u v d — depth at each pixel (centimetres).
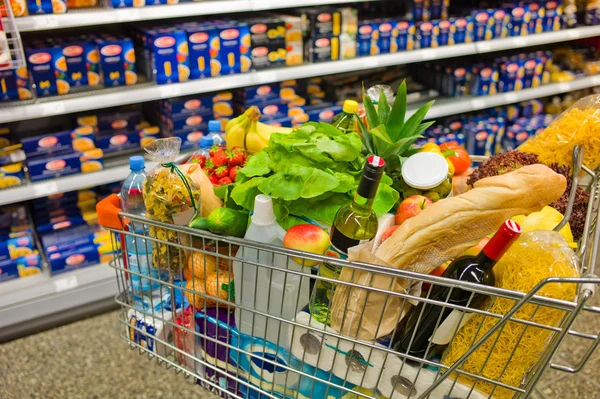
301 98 284
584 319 239
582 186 125
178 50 233
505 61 331
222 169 128
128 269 113
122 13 213
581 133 120
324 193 108
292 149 109
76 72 221
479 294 87
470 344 89
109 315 239
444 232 88
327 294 105
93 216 249
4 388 196
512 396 90
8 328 220
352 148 110
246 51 251
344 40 275
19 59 188
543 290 82
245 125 138
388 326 92
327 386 100
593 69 366
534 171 86
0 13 182
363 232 97
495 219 88
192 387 199
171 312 117
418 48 298
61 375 203
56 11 203
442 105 313
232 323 109
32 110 204
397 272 82
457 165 138
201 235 97
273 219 103
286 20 260
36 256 232
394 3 319
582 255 94
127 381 201
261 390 103
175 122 249
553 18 334
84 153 230
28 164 219
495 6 325
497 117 348
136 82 237
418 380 93
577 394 198
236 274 104
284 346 105
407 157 126
